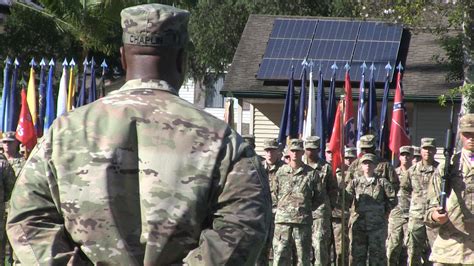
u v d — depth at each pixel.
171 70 7.12
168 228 6.62
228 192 6.68
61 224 6.75
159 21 7.04
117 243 6.61
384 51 45.12
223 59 58.25
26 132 32.34
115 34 49.41
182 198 6.66
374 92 33.53
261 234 6.64
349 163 29.12
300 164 25.45
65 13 46.12
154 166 6.72
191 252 6.61
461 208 14.97
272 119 44.25
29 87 35.62
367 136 26.56
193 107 6.97
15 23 52.91
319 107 32.78
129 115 6.84
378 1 39.09
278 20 47.44
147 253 6.61
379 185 26.03
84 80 35.56
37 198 6.72
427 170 25.86
